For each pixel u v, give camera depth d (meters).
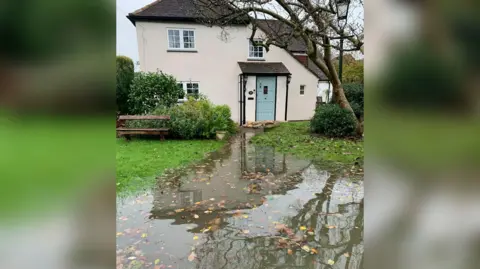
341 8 5.49
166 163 5.38
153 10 10.45
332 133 7.97
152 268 2.21
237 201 3.55
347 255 2.36
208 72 11.16
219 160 5.74
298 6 6.34
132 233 2.74
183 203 3.49
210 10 7.43
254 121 11.42
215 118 8.32
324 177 4.53
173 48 10.73
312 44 7.27
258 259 2.32
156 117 7.97
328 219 3.02
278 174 4.75
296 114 12.23
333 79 7.92
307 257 2.34
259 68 11.37
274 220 3.01
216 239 2.63
